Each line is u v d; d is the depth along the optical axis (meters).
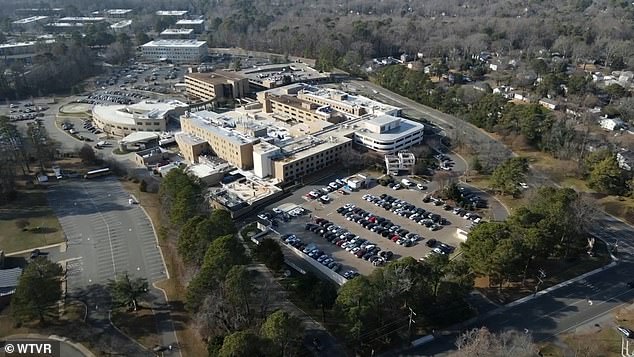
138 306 161.12
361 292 139.50
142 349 144.25
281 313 129.38
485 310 157.50
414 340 145.38
